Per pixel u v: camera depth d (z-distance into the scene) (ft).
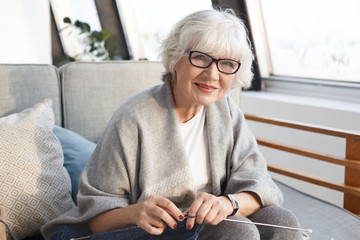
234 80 3.71
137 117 3.57
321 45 7.47
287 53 8.24
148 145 3.56
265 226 3.36
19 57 8.64
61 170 4.21
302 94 8.09
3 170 3.83
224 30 3.31
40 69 4.89
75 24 9.83
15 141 4.00
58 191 4.06
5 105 4.61
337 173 6.86
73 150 4.63
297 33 7.83
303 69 8.06
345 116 6.56
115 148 3.53
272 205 3.65
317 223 4.36
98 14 11.64
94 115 5.09
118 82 5.20
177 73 3.57
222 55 3.36
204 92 3.46
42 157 4.09
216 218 3.07
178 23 3.50
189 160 3.78
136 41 12.05
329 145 6.86
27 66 4.83
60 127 4.82
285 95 8.26
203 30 3.29
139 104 3.65
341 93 7.36
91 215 3.36
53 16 12.87
